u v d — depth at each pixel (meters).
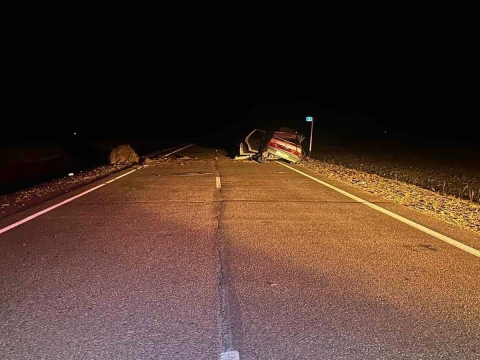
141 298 4.51
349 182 13.63
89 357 3.42
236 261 5.68
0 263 5.61
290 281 4.98
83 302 4.41
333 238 6.80
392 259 5.77
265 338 3.70
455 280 5.01
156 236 6.93
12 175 18.33
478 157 26.73
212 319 4.04
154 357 3.42
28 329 3.87
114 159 21.66
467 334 3.78
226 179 14.44
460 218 8.34
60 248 6.27
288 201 10.14
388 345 3.59
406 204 9.80
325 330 3.84
